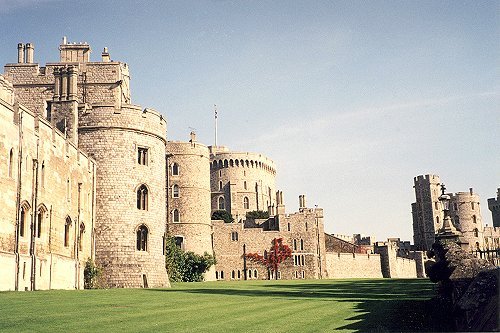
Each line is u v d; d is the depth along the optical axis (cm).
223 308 2088
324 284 4972
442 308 1941
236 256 8631
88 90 5344
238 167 12825
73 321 1622
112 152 4503
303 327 1523
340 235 12300
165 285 4612
